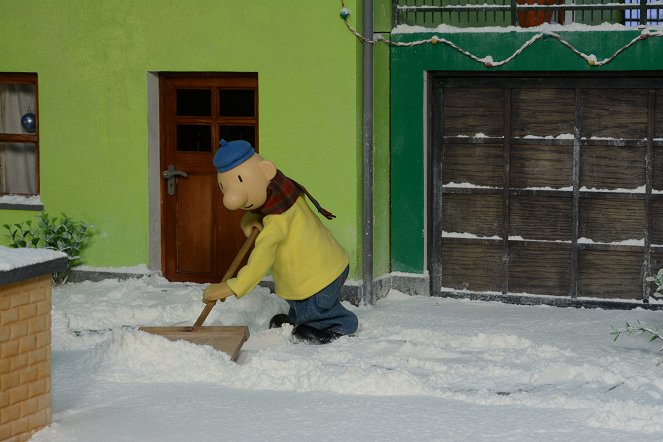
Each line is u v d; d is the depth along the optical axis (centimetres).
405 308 931
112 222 1020
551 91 948
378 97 961
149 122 1003
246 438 561
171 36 980
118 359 694
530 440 558
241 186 761
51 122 1027
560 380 680
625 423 579
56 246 1014
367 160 934
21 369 544
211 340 730
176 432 569
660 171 930
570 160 949
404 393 646
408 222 987
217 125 1002
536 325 862
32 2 1017
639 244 938
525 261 967
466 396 636
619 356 743
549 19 1082
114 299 948
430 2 1055
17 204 1045
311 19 932
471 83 965
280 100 949
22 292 541
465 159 975
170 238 1029
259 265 755
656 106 927
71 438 556
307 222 786
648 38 908
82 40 1008
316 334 792
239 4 954
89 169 1021
